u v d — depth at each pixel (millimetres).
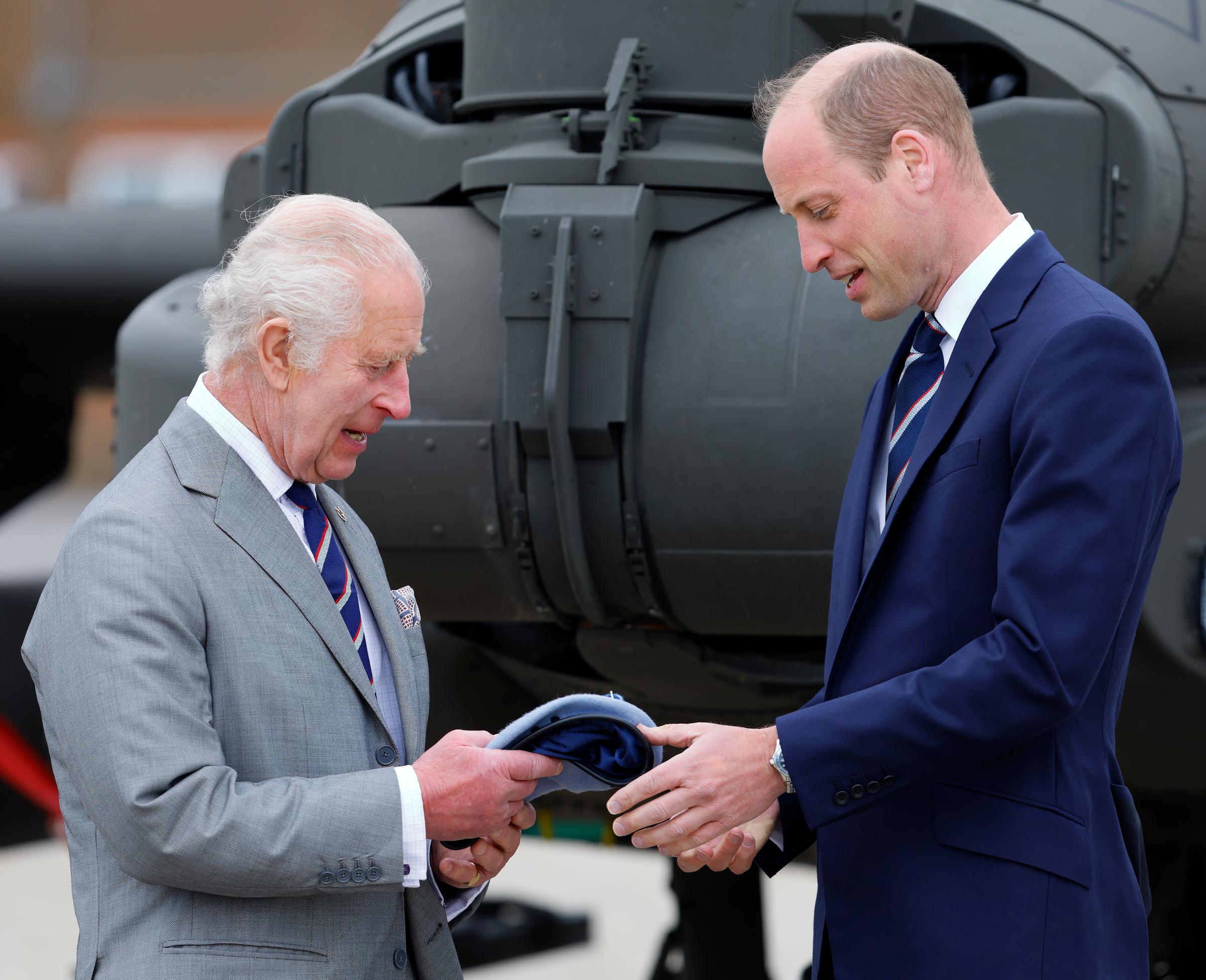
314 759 6367
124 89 64562
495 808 6395
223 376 6562
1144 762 10680
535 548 9461
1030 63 9766
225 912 6195
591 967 19969
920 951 6590
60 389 18750
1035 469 6262
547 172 9469
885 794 6480
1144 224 9297
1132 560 6223
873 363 8930
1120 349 6277
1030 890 6449
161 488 6395
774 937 20984
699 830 6719
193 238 17000
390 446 9602
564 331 9039
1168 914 13508
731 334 9180
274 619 6383
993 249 6777
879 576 6789
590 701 6656
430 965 6785
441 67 11414
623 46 9469
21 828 19016
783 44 9508
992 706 6234
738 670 10383
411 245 10000
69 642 6105
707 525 9195
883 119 6617
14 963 20453
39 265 17562
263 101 63812
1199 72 10258
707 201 9547
